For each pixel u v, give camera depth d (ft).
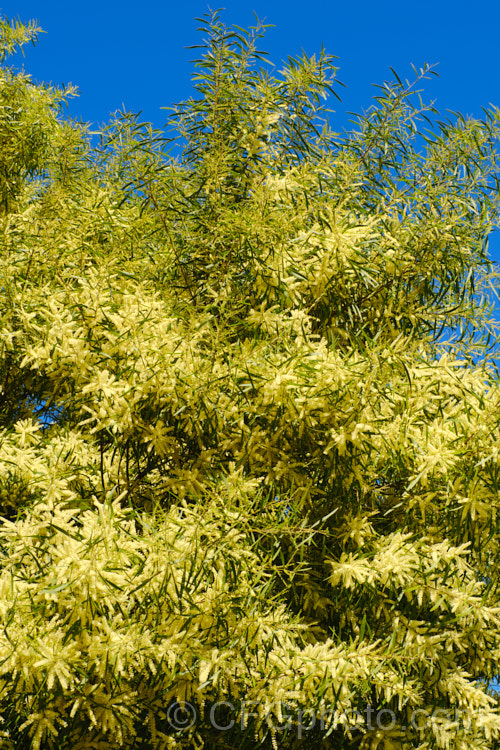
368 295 12.42
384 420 9.29
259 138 12.43
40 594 7.18
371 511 10.82
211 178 11.57
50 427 11.57
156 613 7.58
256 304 11.41
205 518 7.94
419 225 11.94
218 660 7.57
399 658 8.55
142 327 9.19
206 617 7.80
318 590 10.34
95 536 7.14
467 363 10.95
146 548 7.79
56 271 10.45
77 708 7.34
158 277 12.09
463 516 9.53
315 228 11.73
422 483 9.39
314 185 12.85
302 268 11.18
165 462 10.34
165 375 9.08
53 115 15.53
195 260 11.78
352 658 8.27
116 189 13.10
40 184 16.89
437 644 9.58
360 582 9.29
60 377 9.43
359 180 13.34
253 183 12.18
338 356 9.53
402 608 10.18
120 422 9.01
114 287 10.21
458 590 9.32
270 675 8.03
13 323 10.37
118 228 12.07
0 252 11.12
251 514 8.32
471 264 12.73
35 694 6.85
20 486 9.62
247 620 7.92
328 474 9.71
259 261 10.69
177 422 9.85
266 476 9.66
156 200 11.82
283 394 9.09
